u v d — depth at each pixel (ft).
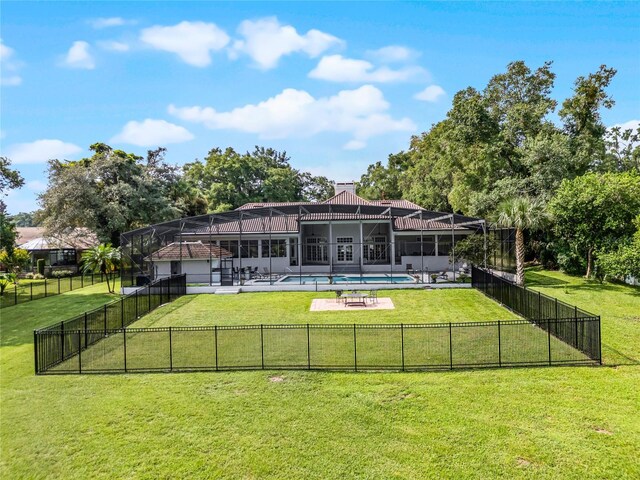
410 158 222.28
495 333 48.70
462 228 112.78
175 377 36.76
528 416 28.43
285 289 84.43
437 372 36.58
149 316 62.13
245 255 116.78
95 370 38.88
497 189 105.19
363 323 55.47
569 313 47.03
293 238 121.80
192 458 24.31
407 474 22.47
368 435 26.37
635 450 24.23
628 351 41.37
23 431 27.86
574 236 88.89
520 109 104.17
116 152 142.82
